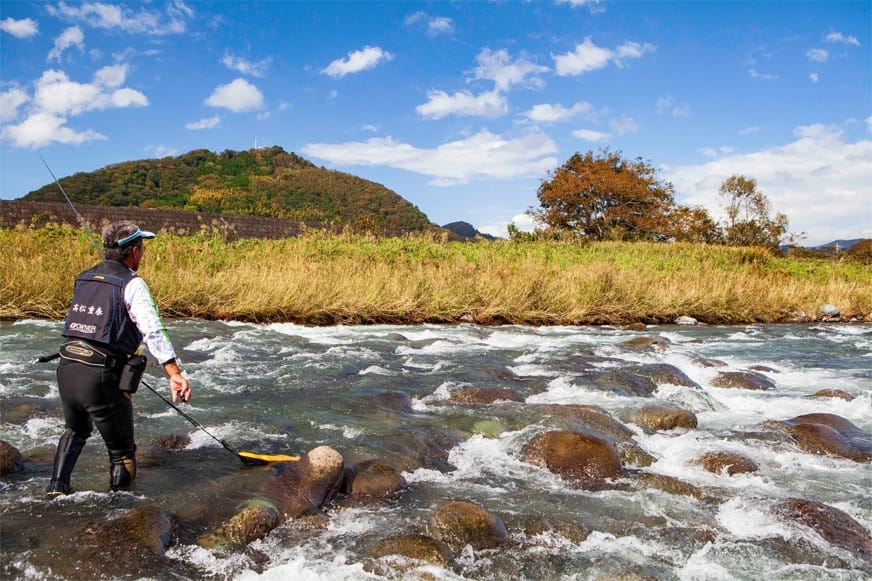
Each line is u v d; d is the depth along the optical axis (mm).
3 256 11445
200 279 11984
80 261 12141
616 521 4035
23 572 3129
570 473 4750
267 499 3967
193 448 4875
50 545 3338
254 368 7652
